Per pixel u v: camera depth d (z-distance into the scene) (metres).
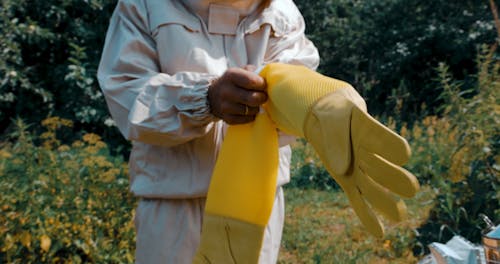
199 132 1.77
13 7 8.73
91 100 8.65
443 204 4.90
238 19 1.94
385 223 5.26
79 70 8.32
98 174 4.48
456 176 4.72
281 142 1.92
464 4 12.85
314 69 2.08
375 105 13.42
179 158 1.89
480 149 4.65
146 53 1.88
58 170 4.52
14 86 8.81
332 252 4.67
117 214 4.35
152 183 1.90
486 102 5.03
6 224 3.91
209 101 1.68
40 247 3.99
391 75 13.19
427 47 12.86
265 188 1.64
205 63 1.84
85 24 9.09
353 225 5.48
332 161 1.38
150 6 1.89
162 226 1.91
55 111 8.75
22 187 4.25
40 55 9.12
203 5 1.89
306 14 14.37
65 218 4.10
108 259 4.12
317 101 1.46
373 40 13.82
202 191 1.87
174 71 1.85
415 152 6.64
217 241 1.67
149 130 1.73
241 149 1.68
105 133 8.64
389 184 1.27
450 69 12.83
